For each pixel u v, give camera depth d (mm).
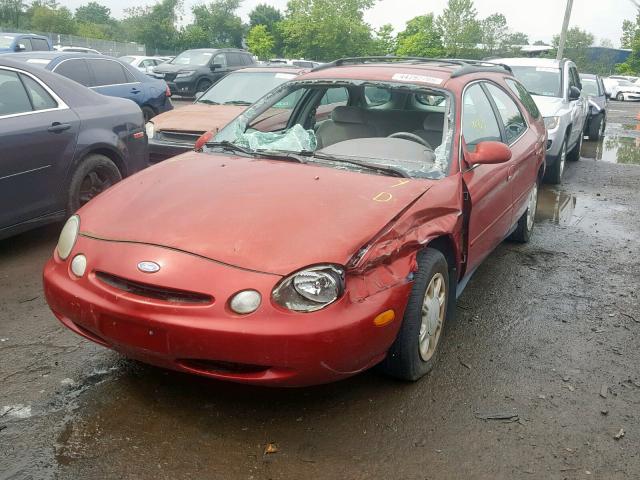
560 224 7266
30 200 5215
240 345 2695
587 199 8727
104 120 5910
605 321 4535
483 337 4156
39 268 5039
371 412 3199
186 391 3297
